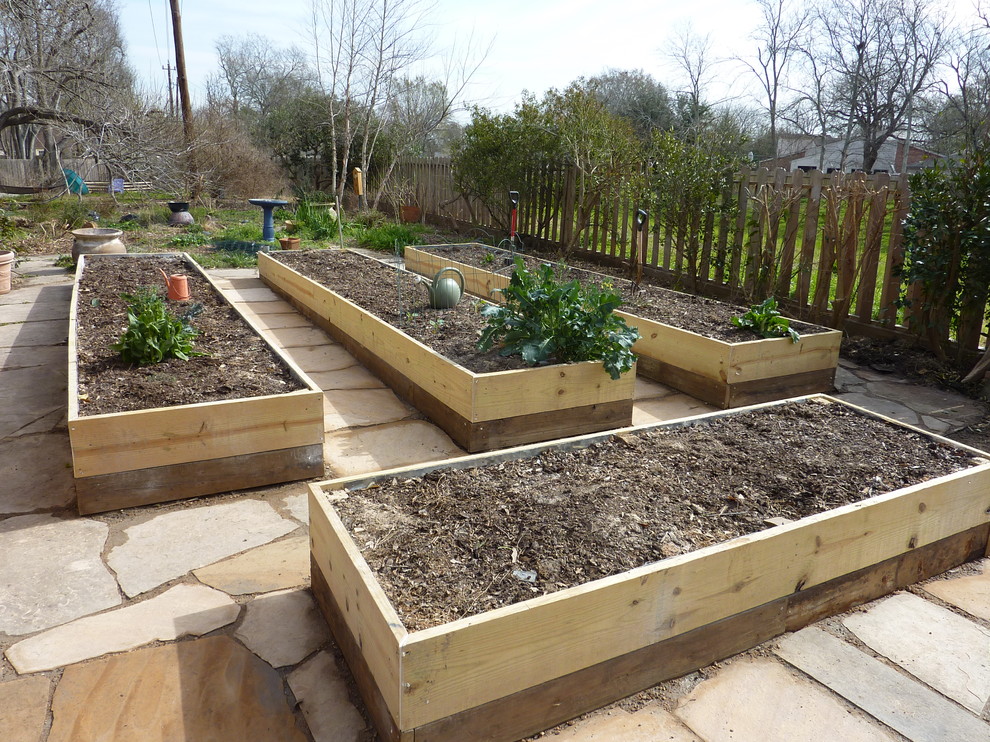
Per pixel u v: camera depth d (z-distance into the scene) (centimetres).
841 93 2333
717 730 200
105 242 894
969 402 489
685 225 783
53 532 296
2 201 1370
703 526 251
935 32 2127
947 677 224
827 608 251
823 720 204
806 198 655
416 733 177
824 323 653
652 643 211
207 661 224
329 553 233
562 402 401
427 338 473
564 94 1051
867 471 296
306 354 562
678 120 2158
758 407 370
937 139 2112
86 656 225
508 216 1176
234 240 1095
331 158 1812
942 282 539
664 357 509
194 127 1620
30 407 439
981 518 288
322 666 224
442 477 279
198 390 357
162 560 279
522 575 217
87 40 1525
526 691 191
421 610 197
